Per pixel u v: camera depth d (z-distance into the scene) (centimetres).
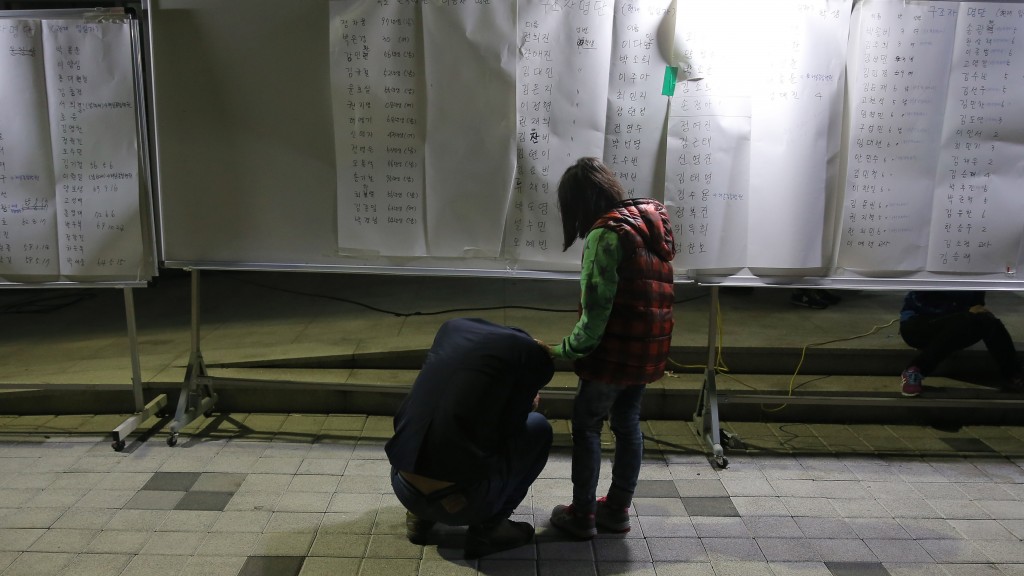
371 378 401
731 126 315
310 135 326
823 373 418
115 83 327
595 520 277
